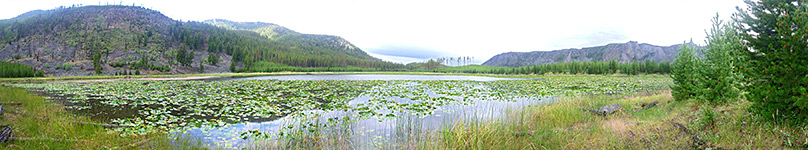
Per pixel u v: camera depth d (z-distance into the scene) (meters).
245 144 7.04
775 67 4.86
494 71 111.69
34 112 9.09
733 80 7.87
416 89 21.75
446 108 12.16
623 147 5.37
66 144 6.10
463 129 6.65
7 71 52.59
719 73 8.12
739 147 4.76
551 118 8.68
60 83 29.39
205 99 14.54
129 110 11.44
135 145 6.43
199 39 148.00
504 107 12.38
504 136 6.46
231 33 186.38
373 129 8.27
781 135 4.77
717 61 8.44
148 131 7.91
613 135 6.04
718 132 5.38
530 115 8.86
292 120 9.60
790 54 4.66
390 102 13.76
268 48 164.38
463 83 31.84
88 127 7.68
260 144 6.80
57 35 132.38
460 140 6.12
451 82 34.09
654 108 9.64
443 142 6.19
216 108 11.99
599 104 11.23
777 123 5.03
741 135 5.15
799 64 4.57
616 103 11.04
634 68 70.69
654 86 24.17
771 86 5.09
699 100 8.55
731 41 8.38
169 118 9.86
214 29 188.88
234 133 8.03
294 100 14.53
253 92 19.00
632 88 22.47
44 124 7.50
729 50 8.16
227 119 9.89
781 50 4.89
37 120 7.75
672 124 6.30
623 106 10.27
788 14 4.75
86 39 127.56
